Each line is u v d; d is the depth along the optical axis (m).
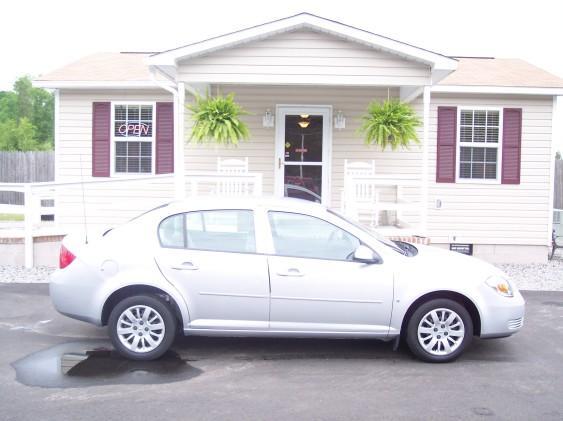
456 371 5.75
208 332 5.93
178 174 10.26
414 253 6.40
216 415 4.67
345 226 6.05
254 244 5.98
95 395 5.05
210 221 6.05
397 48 9.67
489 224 13.03
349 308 5.88
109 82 12.63
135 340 5.91
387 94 12.56
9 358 5.98
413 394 5.14
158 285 5.84
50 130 49.56
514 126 12.89
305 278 5.86
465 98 12.88
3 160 22.28
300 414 4.71
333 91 12.63
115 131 13.09
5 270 10.58
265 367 5.82
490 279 6.04
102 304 5.89
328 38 9.91
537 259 13.05
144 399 4.98
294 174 12.77
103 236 6.17
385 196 12.88
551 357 6.21
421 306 5.92
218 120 10.39
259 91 12.64
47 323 7.27
